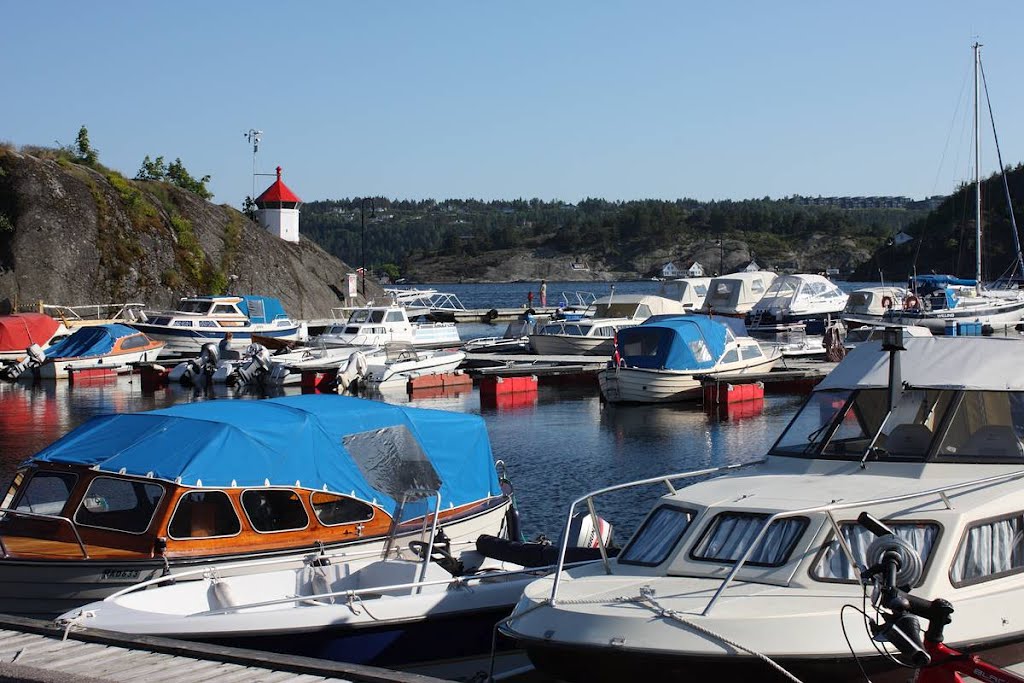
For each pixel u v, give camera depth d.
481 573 11.23
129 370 49.03
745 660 7.62
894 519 8.46
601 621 8.09
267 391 43.09
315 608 10.15
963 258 142.00
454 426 15.23
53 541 12.52
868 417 10.23
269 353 46.78
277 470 13.02
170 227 77.19
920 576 8.19
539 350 53.22
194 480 12.42
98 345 48.09
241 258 80.19
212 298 57.78
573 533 12.58
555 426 32.47
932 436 9.70
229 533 12.54
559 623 8.30
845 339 51.47
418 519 14.05
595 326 53.03
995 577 8.50
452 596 10.71
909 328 36.66
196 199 82.44
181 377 45.38
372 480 13.77
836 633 7.73
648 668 7.82
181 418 13.40
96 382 46.94
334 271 89.12
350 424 14.04
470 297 174.12
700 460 25.88
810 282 62.66
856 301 60.94
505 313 95.44
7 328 49.62
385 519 13.71
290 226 90.31
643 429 31.67
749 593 8.18
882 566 7.11
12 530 12.82
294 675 8.07
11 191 70.25
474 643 10.84
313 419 13.73
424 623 10.52
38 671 7.91
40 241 69.19
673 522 9.29
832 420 10.37
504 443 28.94
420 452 14.35
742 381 39.06
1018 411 9.66
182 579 11.90
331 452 13.59
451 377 44.91
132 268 72.00
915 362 10.36
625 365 38.94
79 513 12.59
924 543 8.35
